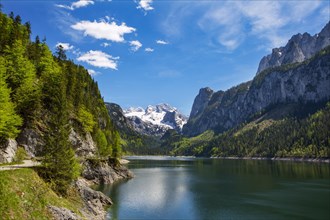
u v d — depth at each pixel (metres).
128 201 71.12
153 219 55.91
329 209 64.62
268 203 70.81
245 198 76.94
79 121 105.06
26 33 115.12
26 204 30.75
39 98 68.62
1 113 47.31
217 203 70.81
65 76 102.81
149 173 143.38
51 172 41.81
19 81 68.75
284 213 61.25
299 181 106.50
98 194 60.97
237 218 57.72
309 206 67.62
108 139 164.00
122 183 101.12
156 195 79.94
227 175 131.75
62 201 39.47
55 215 33.78
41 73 86.94
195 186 97.38
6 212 26.88
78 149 97.12
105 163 108.25
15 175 33.84
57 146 43.22
